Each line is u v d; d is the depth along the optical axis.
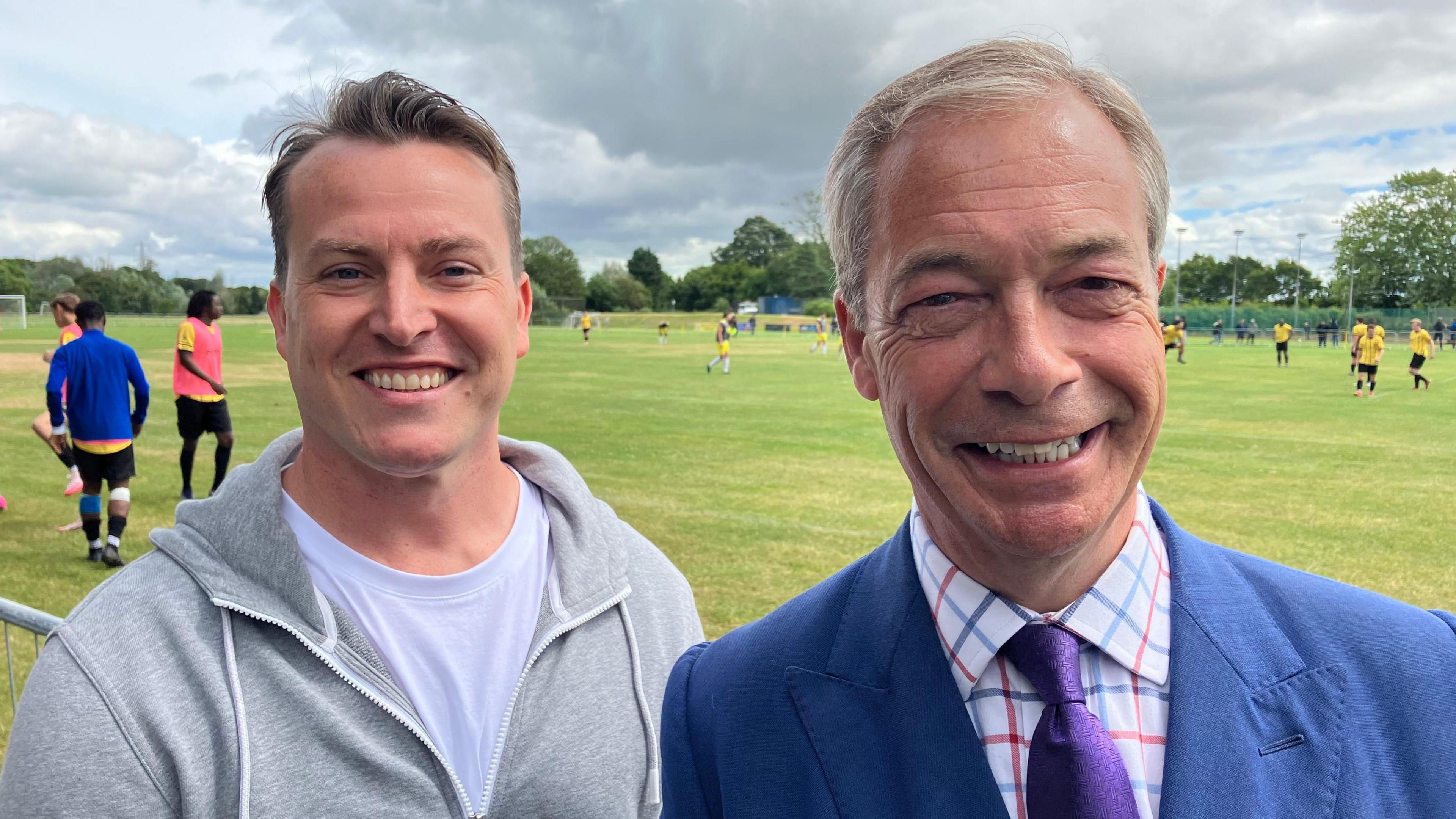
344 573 1.72
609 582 1.91
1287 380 23.81
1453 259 72.56
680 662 1.34
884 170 1.05
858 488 8.73
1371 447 11.64
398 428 1.65
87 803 1.41
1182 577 1.08
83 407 5.88
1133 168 1.03
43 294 85.25
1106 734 0.96
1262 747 0.97
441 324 1.68
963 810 0.99
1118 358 0.99
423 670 1.72
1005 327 0.98
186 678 1.54
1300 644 1.03
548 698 1.78
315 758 1.55
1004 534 0.99
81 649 1.50
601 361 30.67
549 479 1.99
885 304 1.06
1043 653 1.00
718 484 8.90
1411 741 0.97
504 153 1.85
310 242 1.65
